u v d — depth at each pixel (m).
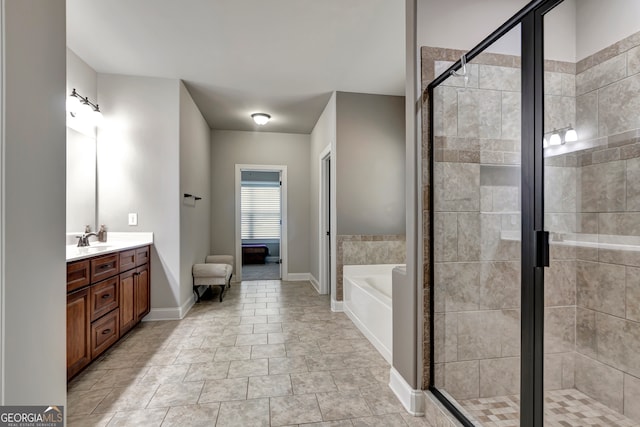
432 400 1.67
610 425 1.67
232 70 3.17
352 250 3.68
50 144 1.02
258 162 5.42
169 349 2.56
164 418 1.69
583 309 1.87
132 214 3.25
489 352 1.62
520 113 1.54
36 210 0.95
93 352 2.17
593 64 1.87
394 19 2.36
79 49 2.77
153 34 2.55
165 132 3.32
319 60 2.98
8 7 0.83
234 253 5.35
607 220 1.80
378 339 2.57
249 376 2.14
